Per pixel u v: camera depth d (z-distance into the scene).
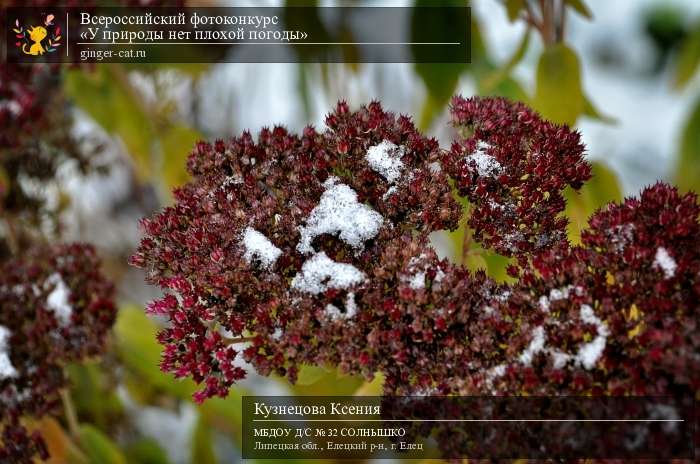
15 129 0.53
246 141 0.43
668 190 0.40
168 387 0.54
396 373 0.40
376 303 0.40
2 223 0.57
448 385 0.39
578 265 0.39
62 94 0.58
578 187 0.42
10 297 0.49
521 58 0.51
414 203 0.41
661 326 0.38
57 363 0.49
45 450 0.48
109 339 0.53
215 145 0.43
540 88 0.48
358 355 0.39
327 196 0.41
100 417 0.57
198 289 0.41
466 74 0.57
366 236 0.41
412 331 0.40
